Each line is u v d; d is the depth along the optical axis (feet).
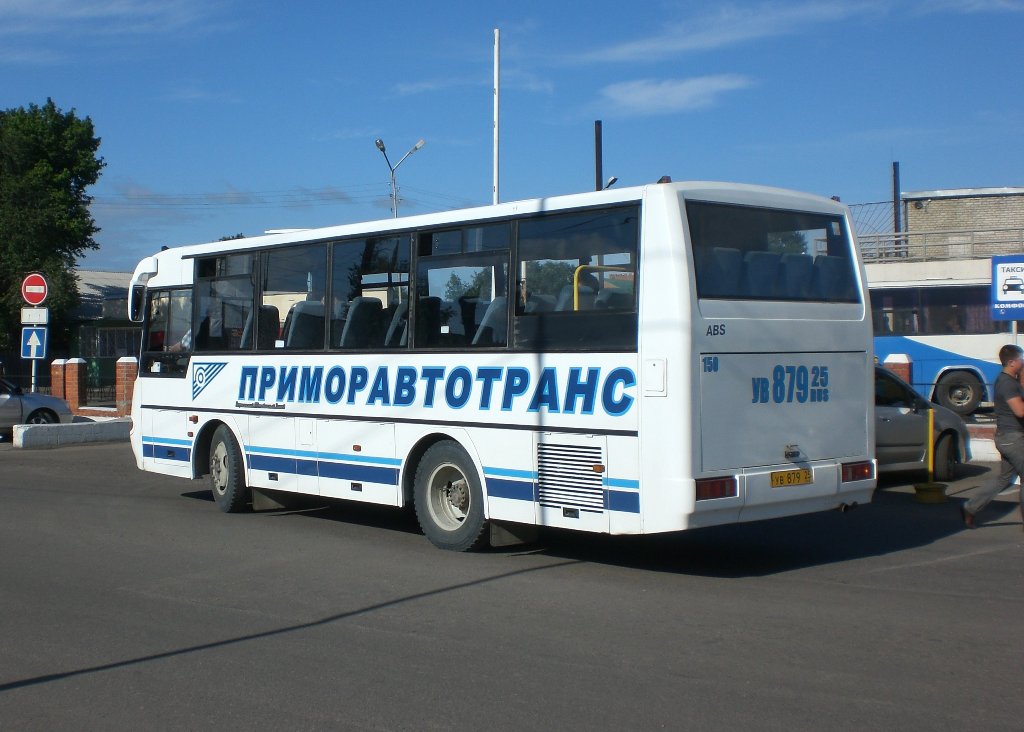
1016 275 46.50
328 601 26.48
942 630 22.99
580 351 28.48
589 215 28.55
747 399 27.84
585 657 21.18
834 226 31.04
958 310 85.71
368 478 34.96
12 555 33.12
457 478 32.71
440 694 19.03
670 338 26.58
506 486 30.40
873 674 19.79
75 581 29.19
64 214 168.55
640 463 26.99
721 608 25.20
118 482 52.47
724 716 17.56
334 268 36.45
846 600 25.94
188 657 21.71
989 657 20.88
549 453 29.17
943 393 85.25
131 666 21.16
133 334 144.77
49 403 78.84
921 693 18.66
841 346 30.53
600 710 17.97
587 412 28.19
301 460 37.63
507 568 30.30
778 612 24.73
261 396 39.37
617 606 25.50
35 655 22.03
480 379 31.12
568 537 35.50
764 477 28.02
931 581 28.14
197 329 42.75
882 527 37.01
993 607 25.09
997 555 31.73
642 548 33.50
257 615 25.13
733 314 27.61
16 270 162.71
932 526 37.11
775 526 37.50
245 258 40.55
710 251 27.61
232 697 19.10
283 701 18.84
